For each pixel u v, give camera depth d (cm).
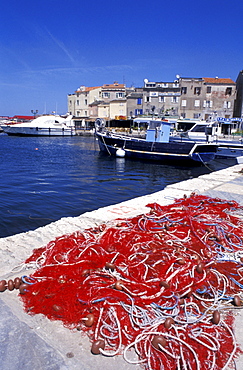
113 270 346
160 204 701
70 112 7581
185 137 2978
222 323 275
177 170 1970
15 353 239
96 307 285
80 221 564
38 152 3066
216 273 354
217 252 418
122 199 1072
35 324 274
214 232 477
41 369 225
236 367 228
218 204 680
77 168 1939
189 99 5556
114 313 275
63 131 5772
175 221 525
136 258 379
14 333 261
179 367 223
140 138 2617
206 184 994
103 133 2638
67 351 244
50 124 5719
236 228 518
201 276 341
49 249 409
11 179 1452
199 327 267
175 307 289
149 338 253
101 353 241
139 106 6009
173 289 314
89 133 6119
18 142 4497
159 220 538
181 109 5594
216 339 250
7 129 5666
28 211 862
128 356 240
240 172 1313
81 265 360
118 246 416
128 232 475
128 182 1468
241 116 5134
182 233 475
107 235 454
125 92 6850
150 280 327
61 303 293
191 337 253
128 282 319
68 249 412
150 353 237
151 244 426
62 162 2247
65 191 1183
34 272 356
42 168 1905
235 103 5800
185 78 5519
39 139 5175
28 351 242
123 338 255
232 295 321
